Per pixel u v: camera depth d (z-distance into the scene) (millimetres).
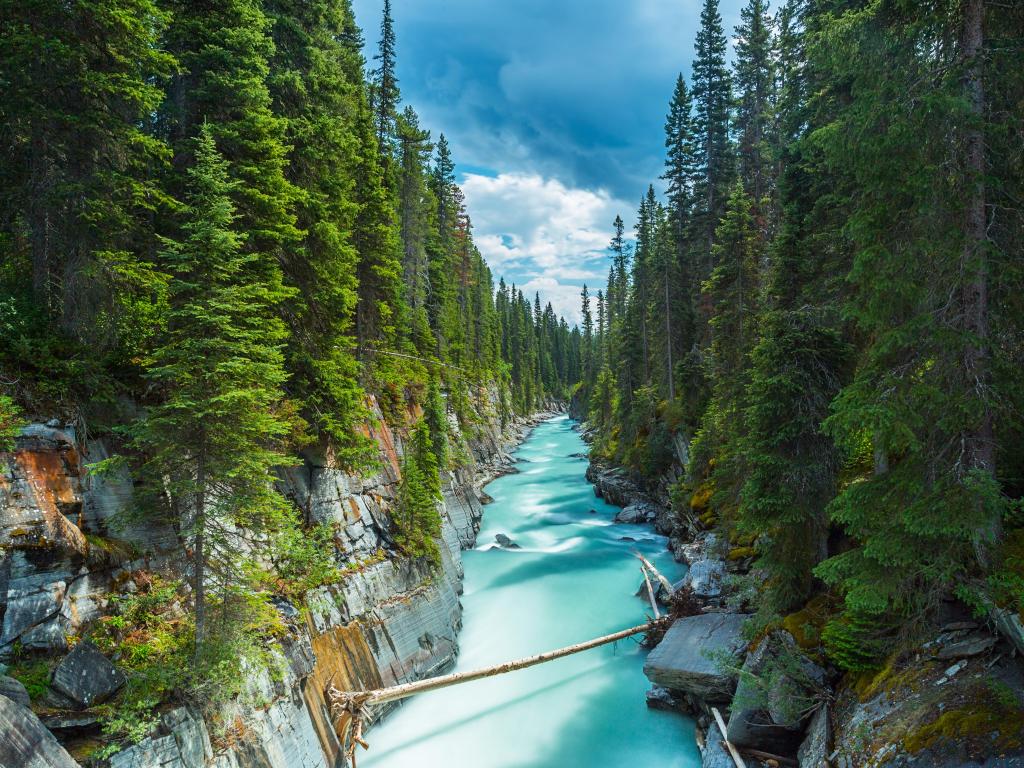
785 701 11734
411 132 38625
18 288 11305
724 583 18672
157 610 10383
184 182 13070
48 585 8969
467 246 61312
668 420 35781
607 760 14078
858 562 9586
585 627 21219
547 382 129375
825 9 15844
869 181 9188
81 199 11031
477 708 16344
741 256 24438
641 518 35531
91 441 10719
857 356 13977
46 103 10812
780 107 19359
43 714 7898
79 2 10289
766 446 14141
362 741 12977
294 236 14414
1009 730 7344
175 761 8695
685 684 14812
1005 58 8188
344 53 24250
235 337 10016
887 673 10062
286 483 15609
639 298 46938
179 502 11555
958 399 8141
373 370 24297
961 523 7797
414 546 20016
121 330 11570
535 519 37438
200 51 13430
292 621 13047
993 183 8008
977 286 8484
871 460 15070
